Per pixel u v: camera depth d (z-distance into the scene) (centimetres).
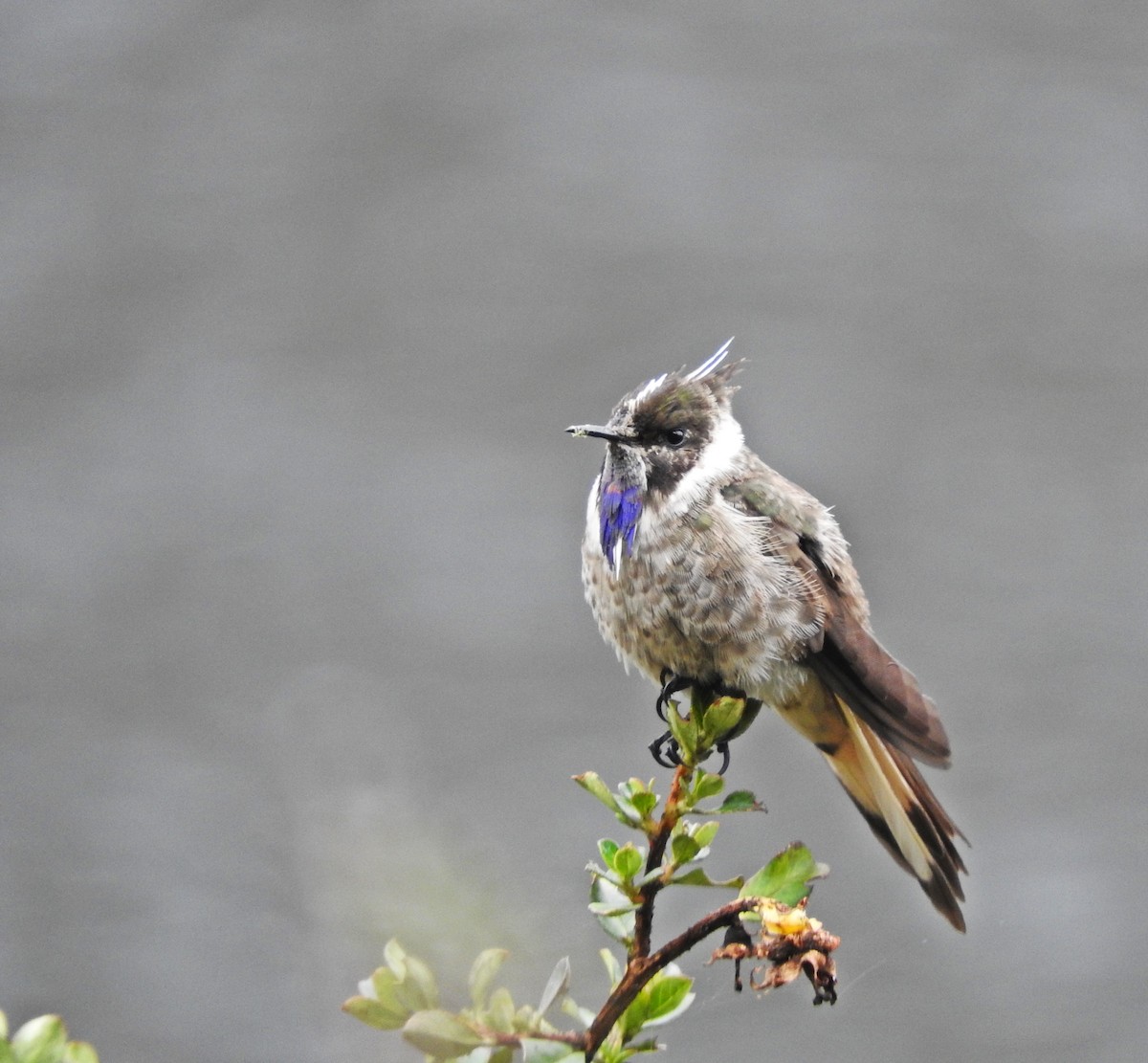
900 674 622
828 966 371
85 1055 352
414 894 661
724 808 397
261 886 1076
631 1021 383
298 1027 963
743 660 631
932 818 635
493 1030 363
